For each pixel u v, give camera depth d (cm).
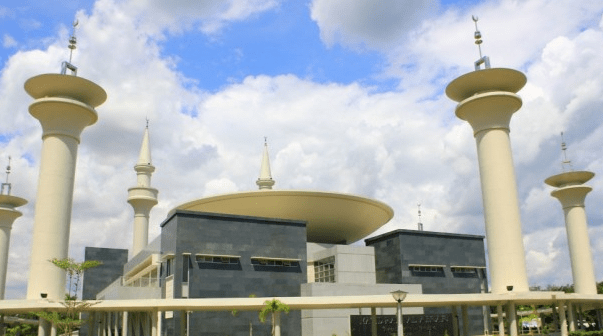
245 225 4988
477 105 4688
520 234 4525
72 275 3819
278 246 5056
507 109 4688
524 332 6762
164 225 5175
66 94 4462
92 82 4494
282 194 5488
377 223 6500
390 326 4672
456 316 4941
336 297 3862
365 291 5041
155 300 3734
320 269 5619
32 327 6856
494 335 5553
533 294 4253
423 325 4800
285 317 4747
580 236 5688
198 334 4444
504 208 4528
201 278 4678
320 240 6203
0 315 4969
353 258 5369
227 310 4181
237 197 5522
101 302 3772
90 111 4538
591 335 4344
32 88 4466
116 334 6109
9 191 7069
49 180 4353
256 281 4881
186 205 5803
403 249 5784
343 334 4738
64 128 4462
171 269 4800
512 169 4653
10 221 6931
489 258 4591
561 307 4519
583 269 5619
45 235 4250
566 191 5762
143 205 8331
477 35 5034
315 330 4656
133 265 6950
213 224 4859
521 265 4459
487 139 4694
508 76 4622
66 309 3878
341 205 5697
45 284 4172
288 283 4997
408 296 3941
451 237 6075
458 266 5988
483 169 4694
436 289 5816
